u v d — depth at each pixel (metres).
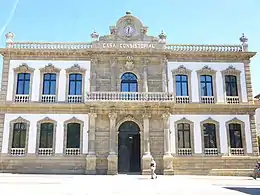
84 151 31.77
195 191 16.73
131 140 32.47
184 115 33.25
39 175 28.48
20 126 32.38
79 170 31.20
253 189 18.41
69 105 32.56
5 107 32.47
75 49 33.97
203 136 32.88
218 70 34.84
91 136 31.47
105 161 31.17
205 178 27.73
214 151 32.56
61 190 16.41
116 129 31.94
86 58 34.41
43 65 33.97
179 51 34.59
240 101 34.22
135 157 32.19
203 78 34.69
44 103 32.53
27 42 34.25
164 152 31.27
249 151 32.78
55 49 33.88
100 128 31.97
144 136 31.41
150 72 34.19
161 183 21.67
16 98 32.94
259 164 28.42
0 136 31.77
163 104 31.84
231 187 19.58
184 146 32.56
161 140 31.81
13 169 31.03
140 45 34.53
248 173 31.91
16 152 31.56
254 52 35.00
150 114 32.09
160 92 32.59
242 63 35.31
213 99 34.00
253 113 33.75
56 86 33.47
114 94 32.22
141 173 30.78
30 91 33.09
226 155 32.50
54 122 32.47
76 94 33.50
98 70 34.03
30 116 32.50
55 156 31.55
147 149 31.09
